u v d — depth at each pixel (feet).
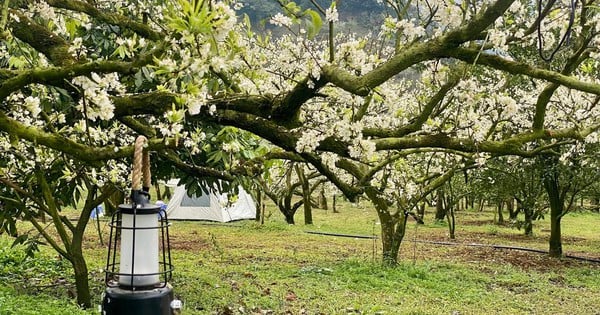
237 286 28.40
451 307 26.43
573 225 75.51
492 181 49.60
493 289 31.48
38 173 18.38
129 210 5.29
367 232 59.77
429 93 29.89
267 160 15.98
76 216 60.44
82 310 18.99
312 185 75.00
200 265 34.42
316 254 42.04
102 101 8.63
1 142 16.28
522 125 28.89
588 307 27.68
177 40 8.72
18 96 12.73
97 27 16.02
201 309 23.31
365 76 9.83
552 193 45.03
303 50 12.74
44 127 14.33
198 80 8.96
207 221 67.05
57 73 8.50
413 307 25.89
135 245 5.29
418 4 12.92
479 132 14.42
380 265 35.58
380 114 20.93
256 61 12.90
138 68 8.49
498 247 50.24
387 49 17.17
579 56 12.40
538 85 31.35
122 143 17.31
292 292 27.73
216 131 18.47
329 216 80.94
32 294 22.49
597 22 11.76
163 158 17.72
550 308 27.30
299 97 11.05
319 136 12.28
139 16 14.70
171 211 68.28
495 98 15.56
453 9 10.47
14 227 19.83
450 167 33.24
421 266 36.70
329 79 10.21
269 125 12.47
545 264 41.32
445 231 64.85
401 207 32.40
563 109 23.24
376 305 25.43
